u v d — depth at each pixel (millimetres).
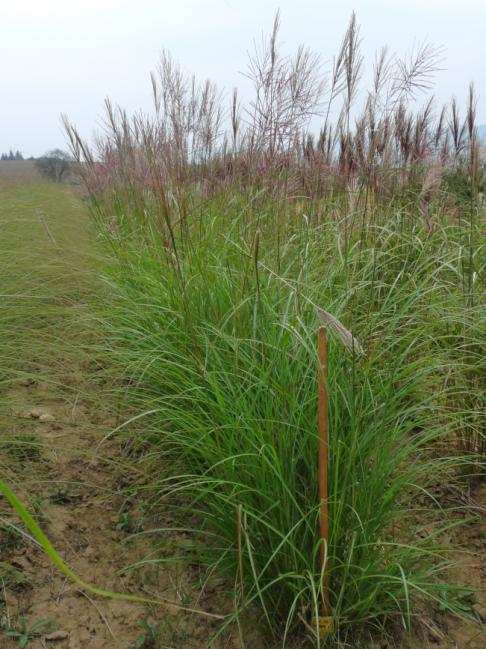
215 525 2588
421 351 3154
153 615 2377
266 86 4090
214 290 3418
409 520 2861
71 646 2221
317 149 4457
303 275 3369
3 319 3340
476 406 3164
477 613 2445
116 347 3617
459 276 3645
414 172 4375
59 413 3436
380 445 2418
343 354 2637
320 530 2109
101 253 5168
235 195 4961
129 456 3203
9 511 2730
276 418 2418
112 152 6320
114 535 2744
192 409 2807
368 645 2258
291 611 2035
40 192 9711
